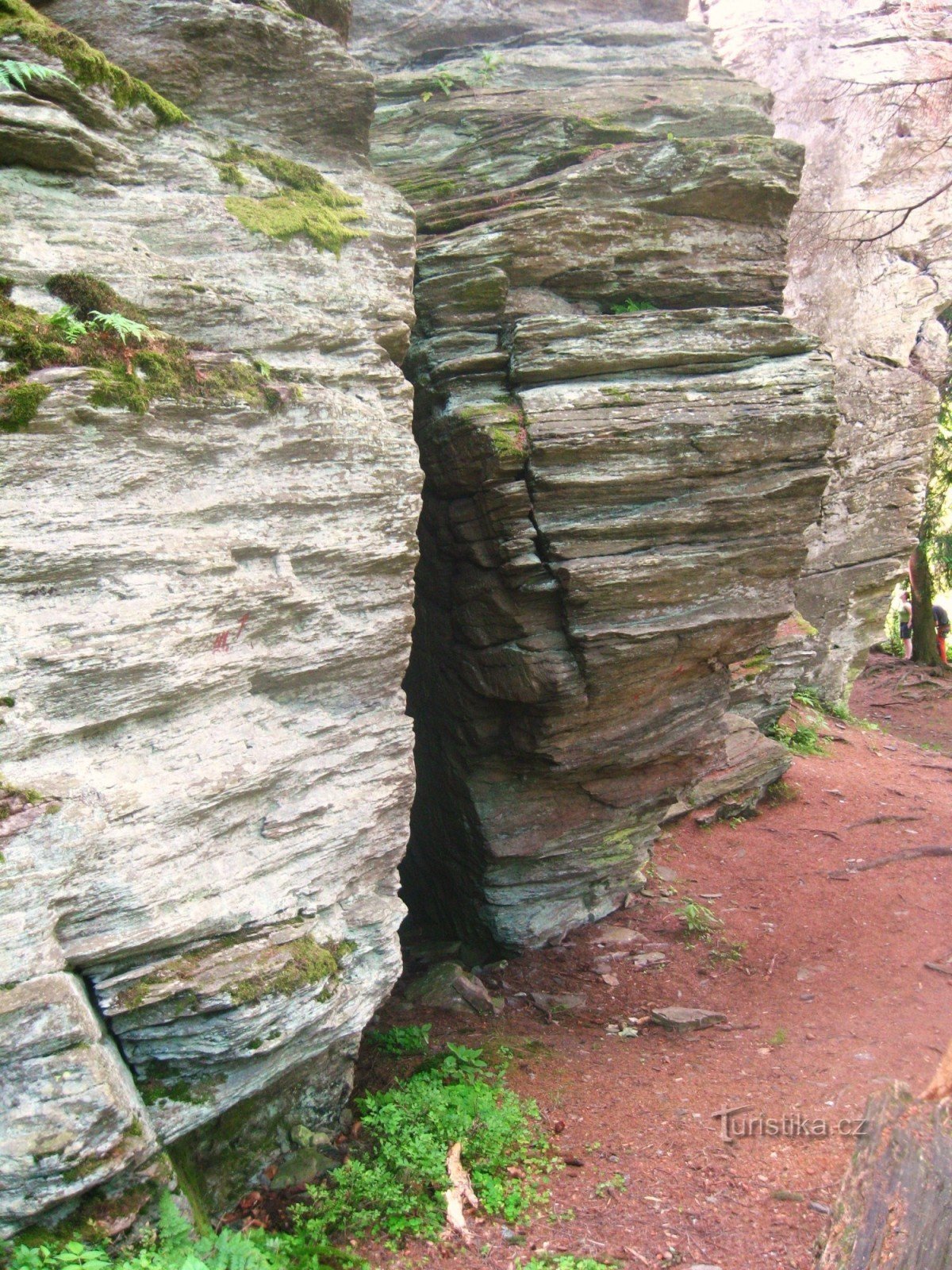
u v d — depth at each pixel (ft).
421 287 23.32
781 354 23.77
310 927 15.79
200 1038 13.85
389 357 18.37
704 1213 15.23
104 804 13.23
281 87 18.20
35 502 13.35
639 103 26.63
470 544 23.20
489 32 31.45
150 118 16.16
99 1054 12.32
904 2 44.70
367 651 17.35
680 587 23.12
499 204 24.26
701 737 26.61
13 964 11.94
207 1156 15.37
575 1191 16.03
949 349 47.60
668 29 31.19
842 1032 21.57
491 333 23.45
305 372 16.78
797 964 25.68
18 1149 11.46
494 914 26.99
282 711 16.49
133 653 13.69
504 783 26.27
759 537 23.65
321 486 16.66
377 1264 14.26
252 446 15.83
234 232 16.48
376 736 17.53
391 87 27.20
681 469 22.50
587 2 32.19
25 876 12.23
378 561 17.38
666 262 24.35
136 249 15.38
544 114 25.84
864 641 48.78
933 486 60.70
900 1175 13.89
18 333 13.26
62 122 14.67
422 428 23.59
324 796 16.60
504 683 23.82
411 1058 20.57
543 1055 21.22
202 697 15.03
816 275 45.11
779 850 33.42
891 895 29.66
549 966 26.18
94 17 16.89
